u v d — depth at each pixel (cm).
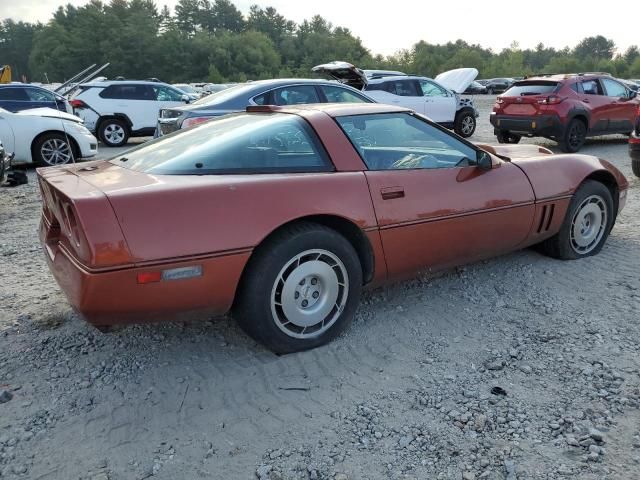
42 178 305
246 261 276
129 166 315
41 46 11088
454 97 1502
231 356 312
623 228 543
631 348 313
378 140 343
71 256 263
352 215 309
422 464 226
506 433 243
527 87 1177
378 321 352
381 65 10894
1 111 960
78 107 1397
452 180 354
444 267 367
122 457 233
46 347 323
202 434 247
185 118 866
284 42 12031
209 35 11519
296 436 245
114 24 10506
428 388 279
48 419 258
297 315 303
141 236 252
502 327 343
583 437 238
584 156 453
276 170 302
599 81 1183
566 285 403
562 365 297
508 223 382
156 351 319
